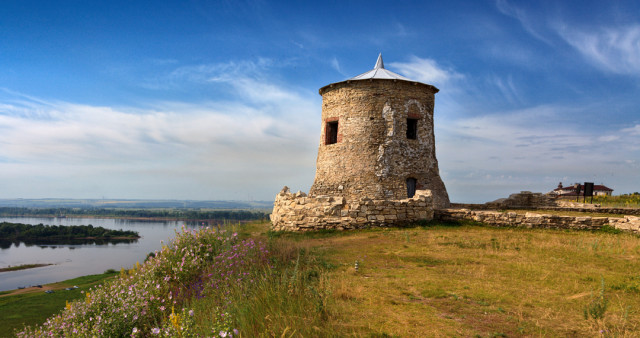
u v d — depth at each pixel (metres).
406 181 21.83
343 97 22.56
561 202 27.11
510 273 8.81
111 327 5.93
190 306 6.62
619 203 31.61
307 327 5.04
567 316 6.05
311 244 13.12
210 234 10.81
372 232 15.65
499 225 17.06
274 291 6.45
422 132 22.67
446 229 16.20
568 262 10.06
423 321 5.73
